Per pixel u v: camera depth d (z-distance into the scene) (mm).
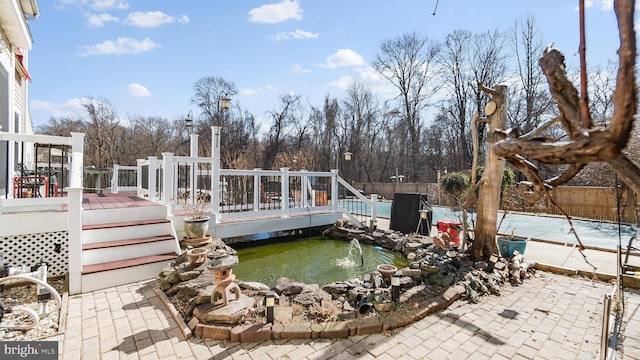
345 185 7922
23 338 2518
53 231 3936
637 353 2436
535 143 799
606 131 670
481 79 18766
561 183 955
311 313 2887
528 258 5027
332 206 7641
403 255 5734
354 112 26203
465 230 4609
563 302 3406
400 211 7113
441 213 9984
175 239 4430
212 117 25000
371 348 2453
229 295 3078
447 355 2383
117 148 24156
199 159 5512
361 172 25891
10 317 2838
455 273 3881
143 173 7895
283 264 5145
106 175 11008
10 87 5773
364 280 3797
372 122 25969
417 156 23297
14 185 5828
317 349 2426
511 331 2760
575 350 2469
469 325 2855
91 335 2600
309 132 26641
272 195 8391
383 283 3600
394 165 25328
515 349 2477
